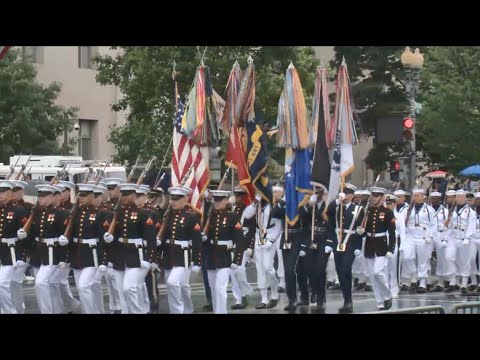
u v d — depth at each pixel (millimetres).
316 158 32625
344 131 33250
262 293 34531
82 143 76438
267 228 34375
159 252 29484
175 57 53062
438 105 65562
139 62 54438
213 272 30344
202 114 31859
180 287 28922
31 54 69750
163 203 34344
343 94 33469
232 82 33500
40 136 64250
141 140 57625
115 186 32500
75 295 36156
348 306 32469
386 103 72188
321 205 33031
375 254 33750
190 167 31781
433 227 41812
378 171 72688
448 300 38500
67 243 29297
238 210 33406
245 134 32812
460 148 65188
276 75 57312
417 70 46812
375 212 33750
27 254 30000
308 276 34188
